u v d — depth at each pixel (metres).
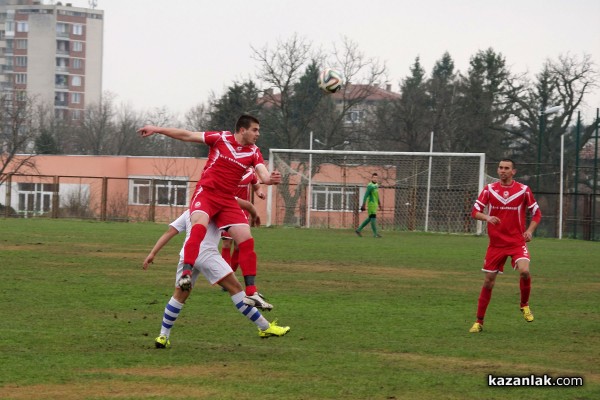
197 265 11.38
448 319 14.28
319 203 52.59
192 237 10.91
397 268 23.52
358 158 48.38
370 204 39.69
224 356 10.58
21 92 103.94
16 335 11.66
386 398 8.59
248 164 11.55
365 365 10.21
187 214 11.57
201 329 12.59
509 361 10.69
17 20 161.62
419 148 78.06
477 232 44.19
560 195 45.16
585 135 53.28
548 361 10.74
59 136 105.19
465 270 23.27
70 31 162.88
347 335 12.40
